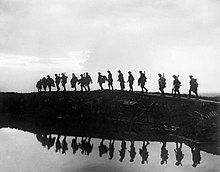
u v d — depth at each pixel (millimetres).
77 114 50562
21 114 57188
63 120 51156
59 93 55781
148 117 43375
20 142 34938
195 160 26422
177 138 36719
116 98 48281
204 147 31781
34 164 25328
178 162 25812
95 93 51312
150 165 25000
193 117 38375
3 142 35031
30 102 57281
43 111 54469
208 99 42406
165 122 41344
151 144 33406
